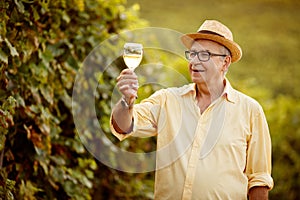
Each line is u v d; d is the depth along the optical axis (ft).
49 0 16.29
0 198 14.33
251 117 14.28
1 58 14.25
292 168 26.84
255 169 14.29
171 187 13.84
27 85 15.98
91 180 20.93
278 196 26.91
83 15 18.89
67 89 18.78
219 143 13.82
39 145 16.42
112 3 20.40
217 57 13.99
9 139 16.14
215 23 14.24
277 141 26.96
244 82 29.71
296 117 27.27
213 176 13.69
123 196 21.84
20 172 16.46
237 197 13.88
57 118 18.26
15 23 15.16
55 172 17.40
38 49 16.34
